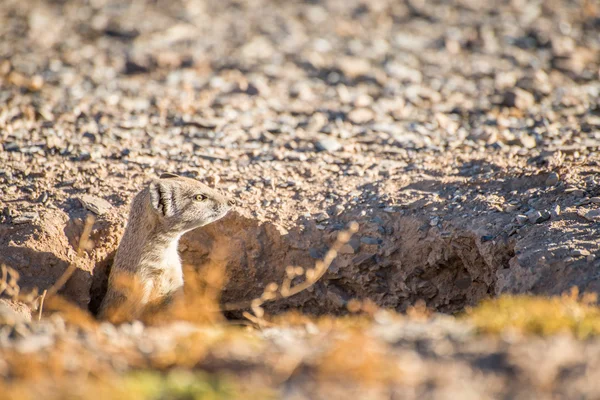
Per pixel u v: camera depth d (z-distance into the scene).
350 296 27.31
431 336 15.88
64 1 64.19
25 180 29.06
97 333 17.02
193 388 13.60
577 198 24.94
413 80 46.28
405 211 26.92
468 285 26.22
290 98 42.81
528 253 22.30
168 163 31.41
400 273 26.56
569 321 16.58
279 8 65.50
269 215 27.61
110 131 34.88
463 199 26.75
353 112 39.25
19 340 16.44
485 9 62.47
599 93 41.75
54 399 13.04
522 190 26.66
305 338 16.78
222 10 64.56
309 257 27.02
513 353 14.46
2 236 25.59
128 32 56.22
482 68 48.28
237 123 37.50
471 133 35.25
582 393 13.25
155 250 25.06
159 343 16.02
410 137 35.22
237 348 15.50
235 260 27.59
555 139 33.28
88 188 28.72
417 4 64.69
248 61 50.09
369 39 56.28
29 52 50.06
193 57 50.28
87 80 44.56
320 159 32.31
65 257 25.69
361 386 13.64
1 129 34.34
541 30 55.31
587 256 21.17
